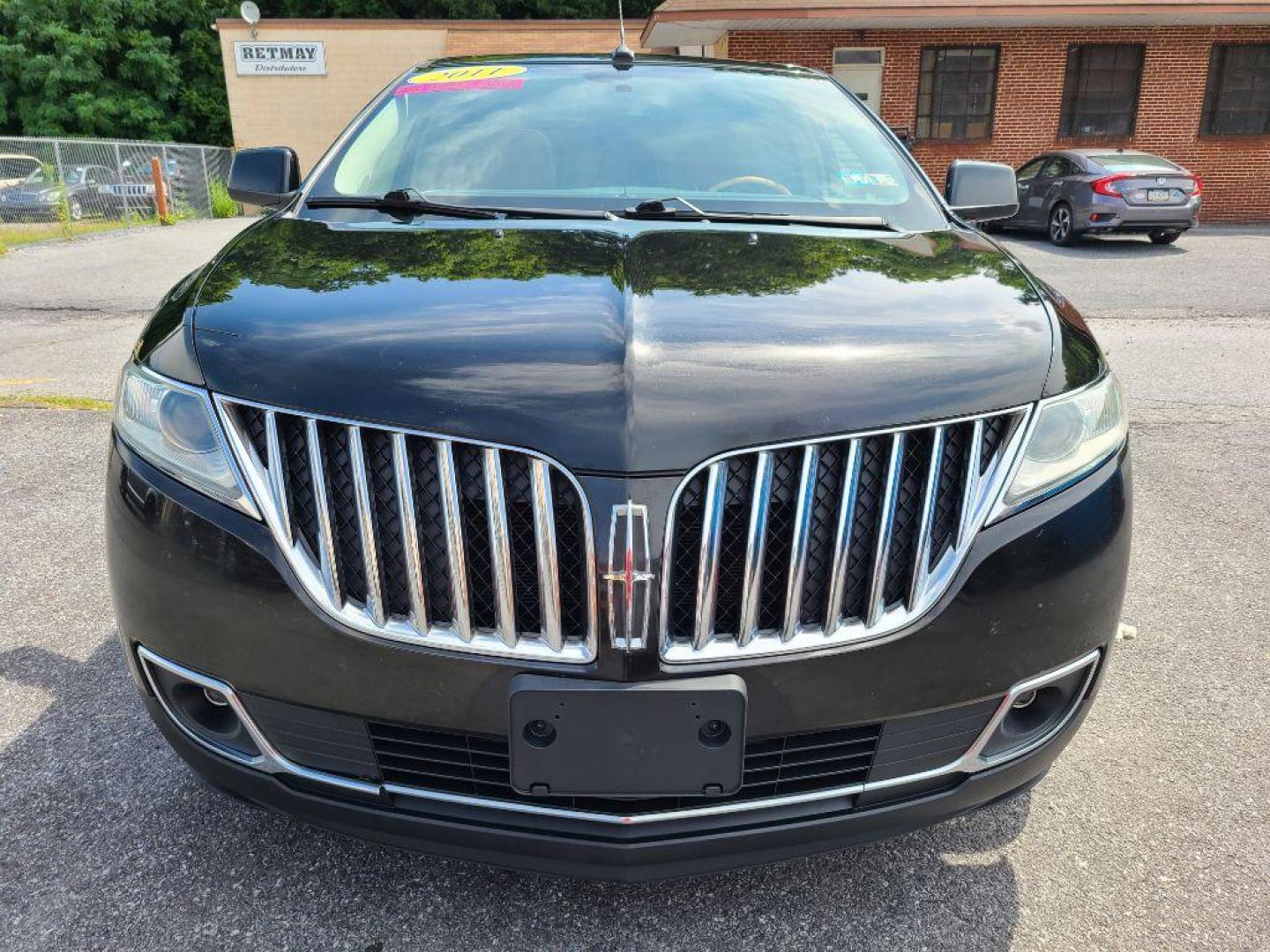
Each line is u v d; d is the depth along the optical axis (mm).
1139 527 3861
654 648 1449
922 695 1589
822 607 1539
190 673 1660
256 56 24422
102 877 1950
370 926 1852
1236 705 2646
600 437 1450
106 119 33562
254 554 1562
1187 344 7051
